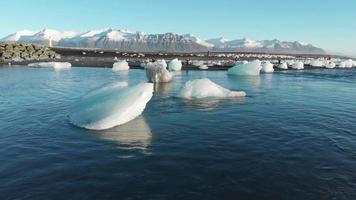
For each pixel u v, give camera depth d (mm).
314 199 6168
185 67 43406
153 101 16125
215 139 9867
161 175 7172
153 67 24953
